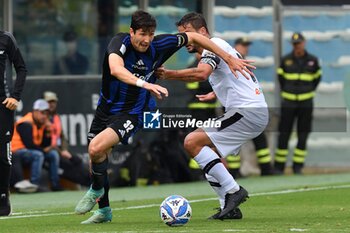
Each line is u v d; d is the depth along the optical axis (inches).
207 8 2188.7
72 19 2101.4
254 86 1247.5
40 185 1945.1
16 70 1342.3
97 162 1152.8
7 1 2048.5
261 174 2170.3
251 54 2242.9
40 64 2069.4
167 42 1170.0
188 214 1131.9
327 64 2308.1
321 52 2308.1
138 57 1152.8
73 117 2058.3
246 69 1202.6
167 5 2167.8
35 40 2071.9
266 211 1357.0
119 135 1152.2
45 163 1923.0
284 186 1860.2
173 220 1125.7
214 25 2201.0
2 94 1323.8
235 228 1099.3
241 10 2226.9
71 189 1991.9
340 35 2314.2
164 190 1860.2
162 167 2025.1
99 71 2101.4
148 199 1633.9
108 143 1143.6
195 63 2057.1
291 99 2183.8
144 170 2007.9
